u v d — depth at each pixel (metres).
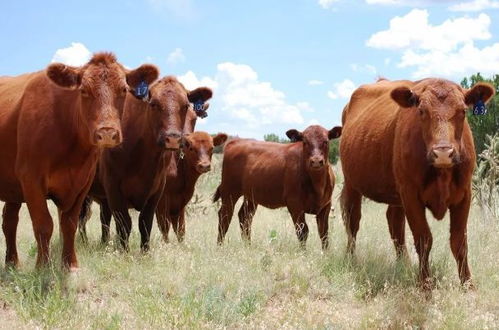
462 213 7.99
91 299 7.13
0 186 8.30
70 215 8.05
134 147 9.48
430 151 7.38
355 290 7.75
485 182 12.80
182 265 8.24
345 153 10.13
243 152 12.77
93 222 12.70
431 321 6.76
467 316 6.78
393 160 8.42
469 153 7.84
